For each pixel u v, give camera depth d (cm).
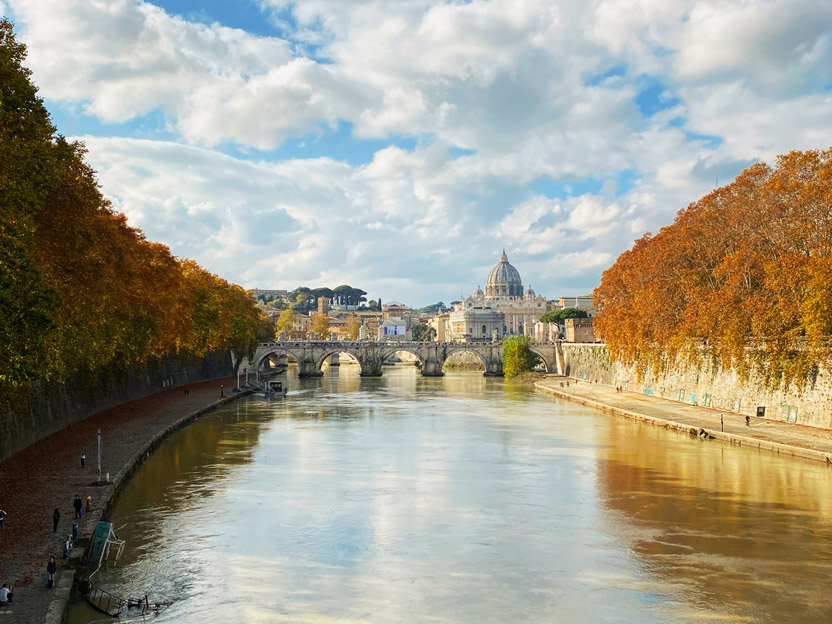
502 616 3941
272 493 6347
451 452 8338
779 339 8806
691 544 5016
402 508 5916
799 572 4497
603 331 15450
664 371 13125
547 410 12544
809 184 8194
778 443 7825
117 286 7400
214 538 5112
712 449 8262
